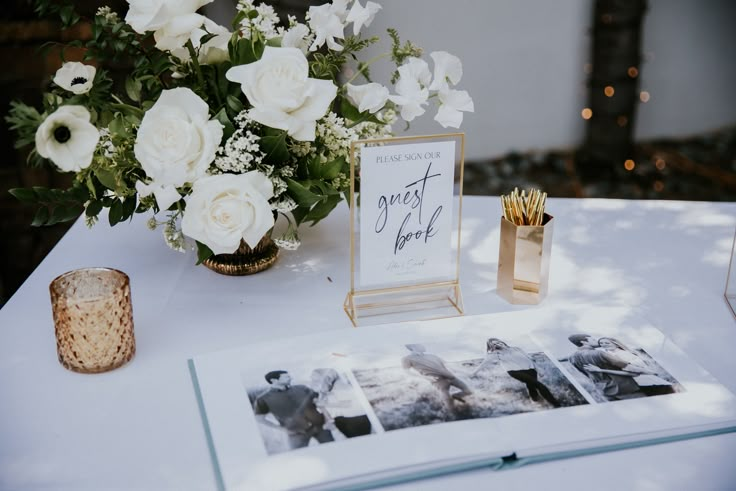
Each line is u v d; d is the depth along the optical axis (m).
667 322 1.18
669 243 1.44
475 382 1.00
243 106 1.20
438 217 1.20
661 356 1.06
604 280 1.31
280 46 1.18
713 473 0.87
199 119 1.06
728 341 1.13
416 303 1.24
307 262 1.37
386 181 1.16
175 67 1.24
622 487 0.85
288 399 0.96
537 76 3.42
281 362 1.04
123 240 1.45
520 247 1.19
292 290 1.27
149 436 0.93
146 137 1.05
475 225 1.53
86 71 1.11
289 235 1.23
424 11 3.30
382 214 1.17
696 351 1.10
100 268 1.09
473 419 0.93
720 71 3.44
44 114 1.01
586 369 1.03
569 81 3.44
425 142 1.16
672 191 3.45
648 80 3.44
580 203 1.61
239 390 0.98
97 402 0.99
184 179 1.05
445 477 0.87
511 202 1.22
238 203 1.07
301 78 1.09
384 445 0.88
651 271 1.34
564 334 1.11
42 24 2.88
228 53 1.21
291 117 1.10
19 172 2.92
